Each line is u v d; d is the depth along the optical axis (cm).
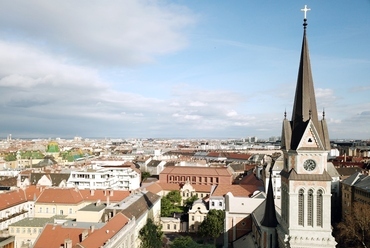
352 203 15825
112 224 10275
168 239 14750
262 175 19988
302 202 7119
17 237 12256
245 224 12900
